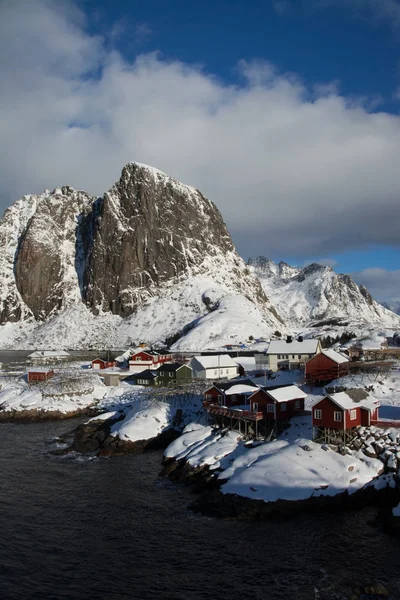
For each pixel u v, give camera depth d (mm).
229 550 31234
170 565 29641
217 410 52562
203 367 83062
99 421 63625
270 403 49188
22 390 82688
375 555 30188
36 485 43531
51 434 62594
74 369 111938
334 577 27969
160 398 66250
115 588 27375
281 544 31781
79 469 47938
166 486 42750
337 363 64500
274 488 37219
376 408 45750
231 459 44375
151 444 54469
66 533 34031
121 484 43438
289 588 27000
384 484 38219
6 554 31188
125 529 34500
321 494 36375
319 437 44500
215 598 26297
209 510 36656
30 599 26312
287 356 80250
